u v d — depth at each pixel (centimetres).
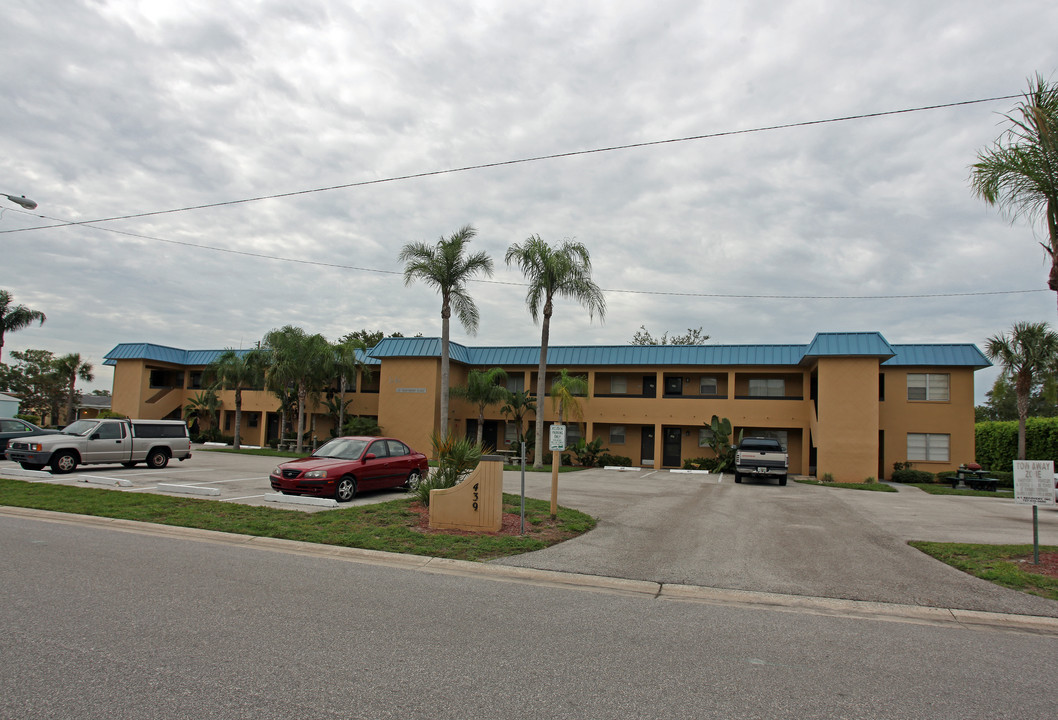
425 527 1120
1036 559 909
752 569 905
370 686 446
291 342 3175
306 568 827
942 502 1884
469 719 400
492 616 641
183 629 555
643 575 863
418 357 3206
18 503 1259
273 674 462
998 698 468
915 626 670
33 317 4150
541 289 2659
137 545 927
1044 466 912
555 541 1052
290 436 3925
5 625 550
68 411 5081
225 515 1173
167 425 2111
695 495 1911
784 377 3167
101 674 450
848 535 1194
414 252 2514
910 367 2823
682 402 3136
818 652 567
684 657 538
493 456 1109
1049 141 874
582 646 557
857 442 2527
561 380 2955
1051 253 930
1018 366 2622
